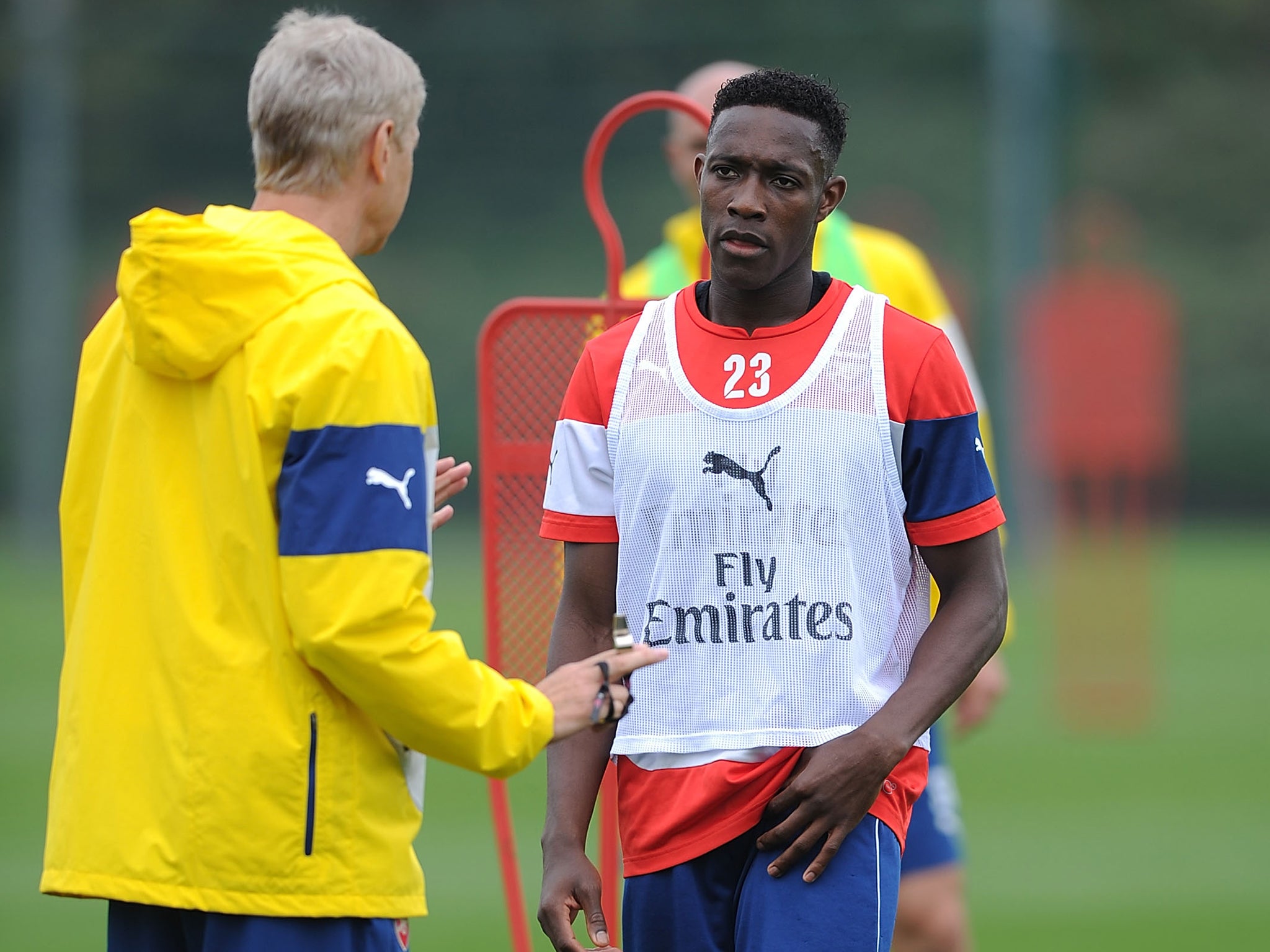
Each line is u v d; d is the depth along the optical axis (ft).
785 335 37.47
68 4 335.26
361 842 34.32
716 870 37.24
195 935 35.09
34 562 292.81
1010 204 262.67
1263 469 356.18
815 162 36.78
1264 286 359.25
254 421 33.78
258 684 33.91
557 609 39.78
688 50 330.54
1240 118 369.09
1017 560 255.29
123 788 34.68
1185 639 199.21
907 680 36.55
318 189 37.11
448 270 329.52
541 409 47.06
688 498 37.11
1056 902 84.17
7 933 76.95
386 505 33.32
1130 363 178.40
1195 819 106.22
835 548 36.68
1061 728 144.77
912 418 36.88
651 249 327.26
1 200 349.00
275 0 351.67
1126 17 371.76
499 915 80.02
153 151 341.00
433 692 33.22
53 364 309.01
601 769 39.29
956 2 333.21
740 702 36.70
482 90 331.57
